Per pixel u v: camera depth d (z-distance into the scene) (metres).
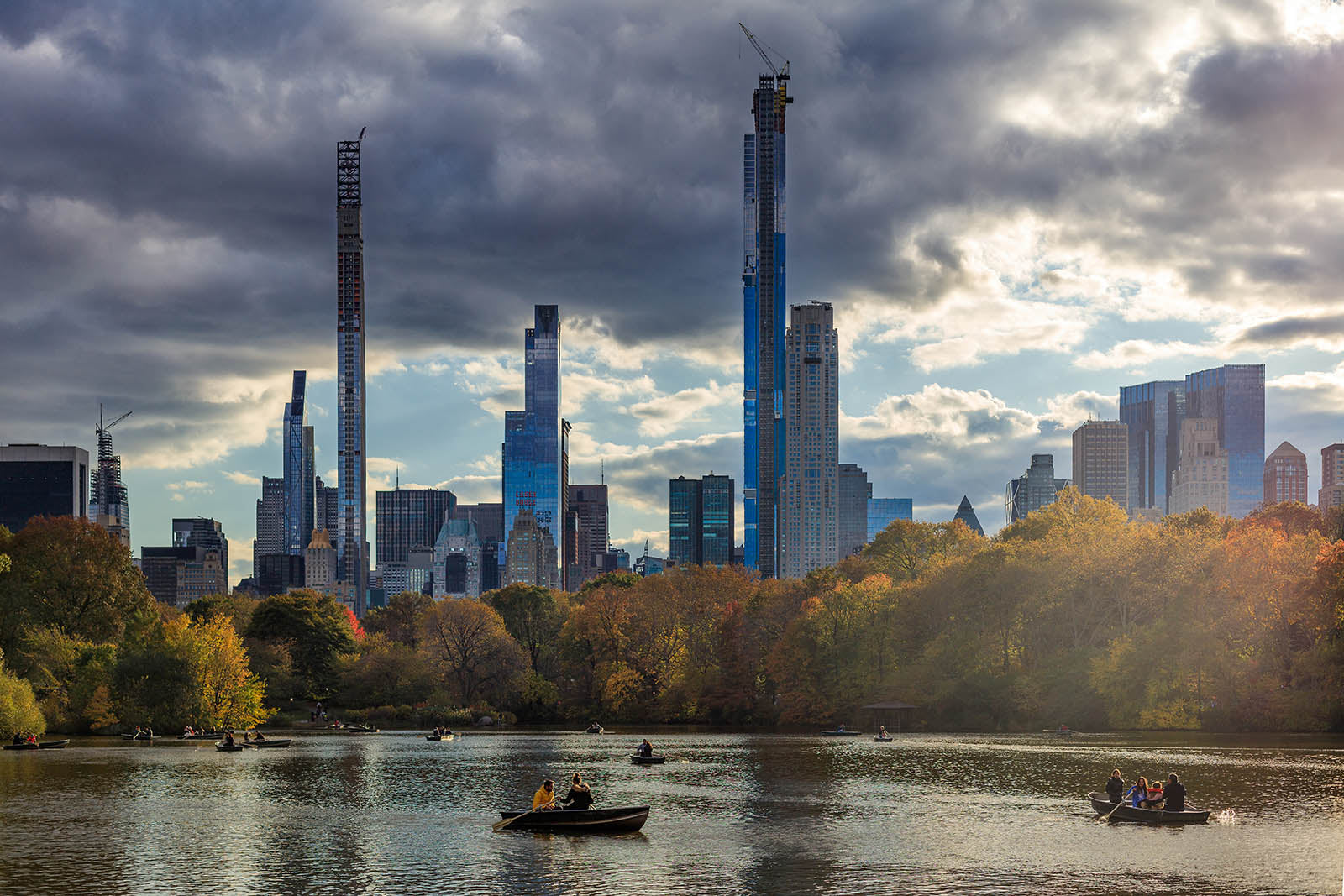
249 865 61.72
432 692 194.75
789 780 96.75
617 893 55.56
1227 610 139.38
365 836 70.12
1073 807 79.81
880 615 164.75
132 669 147.75
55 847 66.62
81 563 172.62
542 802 74.75
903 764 107.75
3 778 99.75
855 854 63.84
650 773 103.38
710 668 185.88
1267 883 56.97
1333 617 132.88
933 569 172.62
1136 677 140.00
